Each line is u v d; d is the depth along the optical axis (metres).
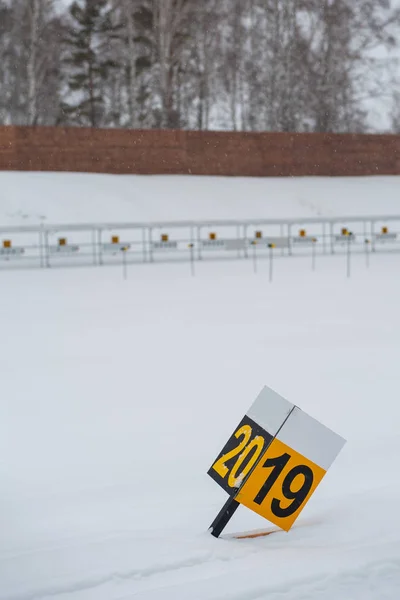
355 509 5.60
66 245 27.16
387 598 4.12
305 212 35.28
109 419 8.73
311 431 5.23
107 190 33.81
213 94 46.28
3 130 35.00
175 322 15.65
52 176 34.56
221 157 37.88
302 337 13.71
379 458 6.96
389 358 11.75
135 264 27.97
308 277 23.42
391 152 40.72
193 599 4.11
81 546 4.94
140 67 43.25
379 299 18.48
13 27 43.16
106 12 45.31
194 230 32.34
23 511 5.84
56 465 7.11
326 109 44.81
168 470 6.84
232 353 12.42
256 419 5.26
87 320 16.12
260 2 43.91
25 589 4.29
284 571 4.45
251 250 32.03
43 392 10.15
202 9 43.03
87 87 46.44
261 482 5.14
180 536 5.13
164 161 37.03
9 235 30.17
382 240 30.67
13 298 19.64
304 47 44.44
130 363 11.89
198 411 8.97
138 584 4.34
